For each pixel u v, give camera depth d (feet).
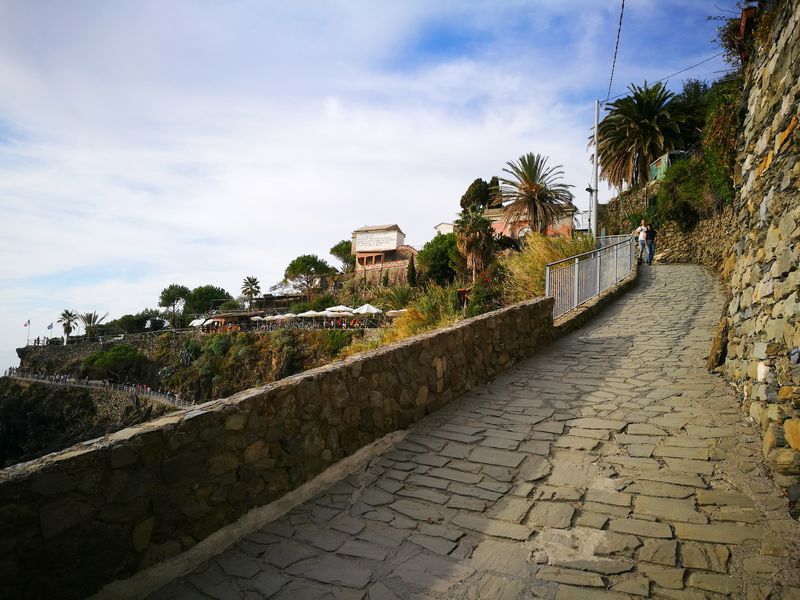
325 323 151.43
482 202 169.89
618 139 100.48
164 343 186.91
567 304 35.55
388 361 16.65
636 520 10.08
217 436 10.41
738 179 19.04
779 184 13.00
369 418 15.37
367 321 132.98
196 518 9.75
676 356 23.70
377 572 8.99
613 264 47.55
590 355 26.25
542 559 9.07
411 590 8.40
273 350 138.92
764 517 9.69
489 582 8.50
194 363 158.51
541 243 52.47
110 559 8.24
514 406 18.74
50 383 199.52
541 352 28.14
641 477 11.94
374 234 214.69
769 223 13.89
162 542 9.09
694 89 96.48
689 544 9.07
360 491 12.55
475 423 17.13
